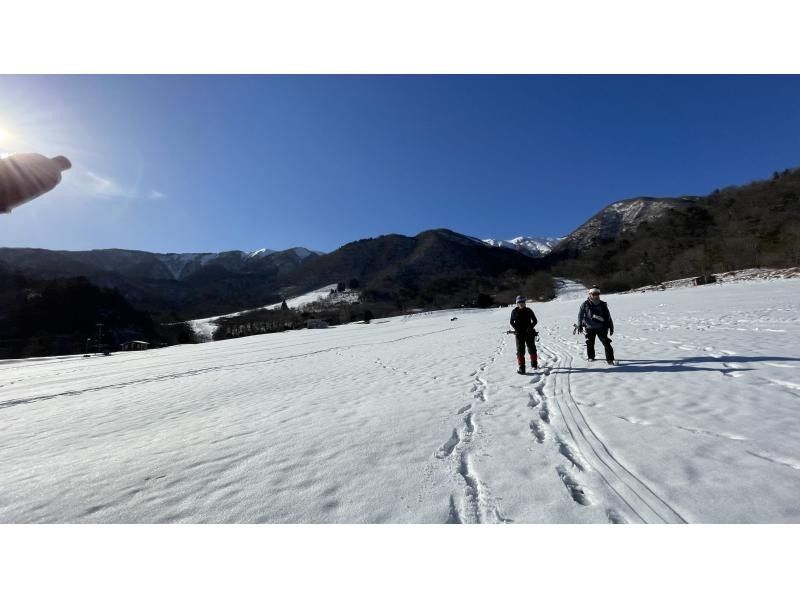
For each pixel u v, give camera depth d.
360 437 5.05
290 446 4.95
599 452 3.91
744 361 7.34
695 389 5.82
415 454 4.30
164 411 8.41
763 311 17.62
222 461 4.61
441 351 15.56
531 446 4.23
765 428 4.13
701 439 3.99
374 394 7.94
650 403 5.34
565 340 14.20
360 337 34.38
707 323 14.94
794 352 7.76
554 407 5.62
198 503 3.59
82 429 7.36
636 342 11.52
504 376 8.48
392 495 3.43
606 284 107.25
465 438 4.68
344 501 3.40
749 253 87.06
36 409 10.51
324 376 11.66
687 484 3.16
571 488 3.30
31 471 4.92
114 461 5.00
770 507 2.80
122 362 31.05
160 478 4.25
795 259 73.19
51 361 51.31
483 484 3.47
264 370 14.98
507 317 46.84
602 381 6.94
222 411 7.77
